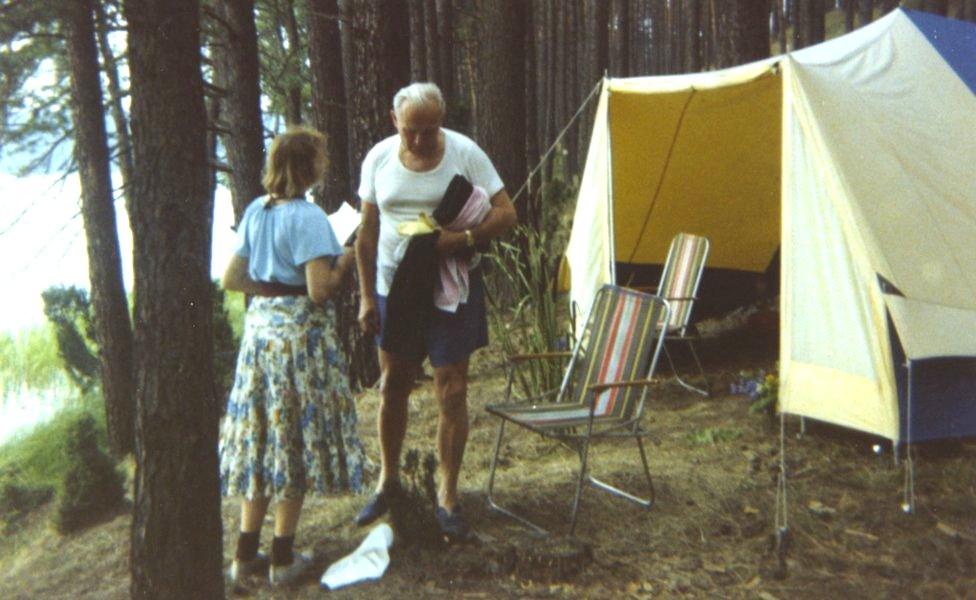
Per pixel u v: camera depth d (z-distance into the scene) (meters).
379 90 8.15
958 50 6.29
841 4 35.56
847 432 5.75
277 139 4.07
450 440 4.43
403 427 4.61
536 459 5.73
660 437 6.00
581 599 3.92
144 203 3.21
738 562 4.22
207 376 3.32
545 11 26.36
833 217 5.41
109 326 8.72
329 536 4.62
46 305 12.11
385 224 4.45
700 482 5.10
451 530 4.38
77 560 5.29
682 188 8.48
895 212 5.39
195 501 3.32
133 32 3.14
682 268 7.41
